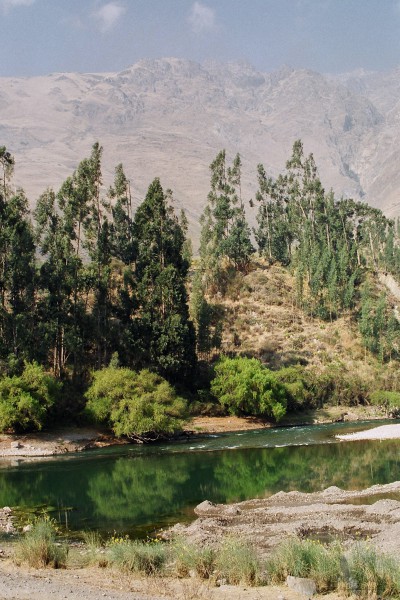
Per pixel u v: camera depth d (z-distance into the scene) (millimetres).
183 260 125938
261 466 71000
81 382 107188
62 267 112125
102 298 116500
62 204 130375
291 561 28750
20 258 107500
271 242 192625
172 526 44094
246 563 28953
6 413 85875
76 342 105188
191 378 119375
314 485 59625
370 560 27500
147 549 31172
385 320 155875
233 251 177125
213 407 115562
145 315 114875
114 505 51531
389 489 55406
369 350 148000
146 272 120000
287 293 170000
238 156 195875
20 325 99625
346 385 129500
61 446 86500
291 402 121062
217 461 75375
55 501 53344
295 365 133625
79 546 37844
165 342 113062
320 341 149000
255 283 171125
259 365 119312
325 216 193000
